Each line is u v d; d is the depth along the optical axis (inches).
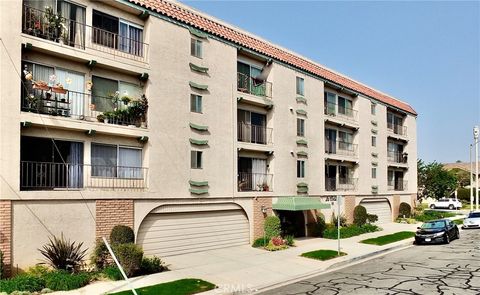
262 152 995.3
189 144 798.5
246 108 971.9
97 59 665.0
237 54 959.0
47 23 627.2
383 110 1546.5
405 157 1708.9
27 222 566.6
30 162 580.7
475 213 1450.5
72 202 616.4
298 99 1100.5
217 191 847.7
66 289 515.8
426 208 2380.7
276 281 597.3
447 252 860.6
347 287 555.2
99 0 693.3
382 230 1269.7
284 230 1031.0
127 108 709.9
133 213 694.5
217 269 668.1
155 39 755.4
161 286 540.1
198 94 824.9
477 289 525.0
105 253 625.6
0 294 480.7
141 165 733.9
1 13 564.4
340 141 1317.7
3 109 555.8
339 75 1379.2
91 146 673.0
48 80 630.5
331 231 1087.0
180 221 783.7
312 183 1131.9
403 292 518.3
